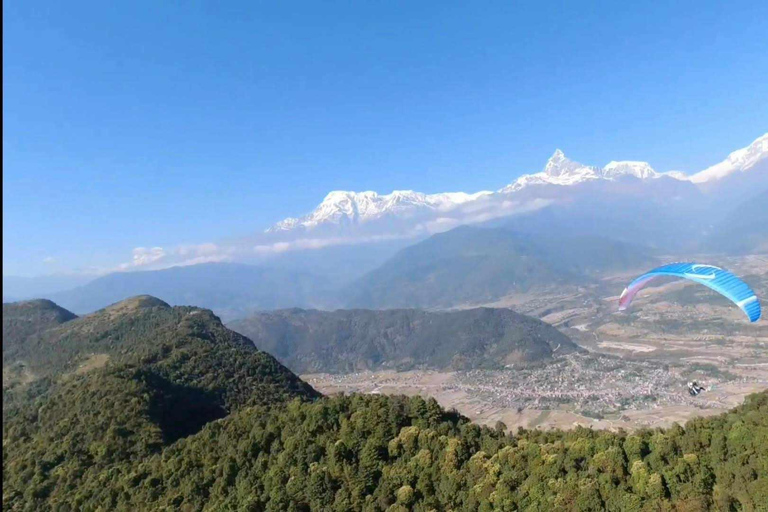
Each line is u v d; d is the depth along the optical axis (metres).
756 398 102.00
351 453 107.12
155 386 163.12
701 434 92.75
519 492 90.69
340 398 127.88
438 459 101.31
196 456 116.81
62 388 188.00
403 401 124.38
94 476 122.75
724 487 82.12
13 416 178.25
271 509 94.56
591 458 93.56
